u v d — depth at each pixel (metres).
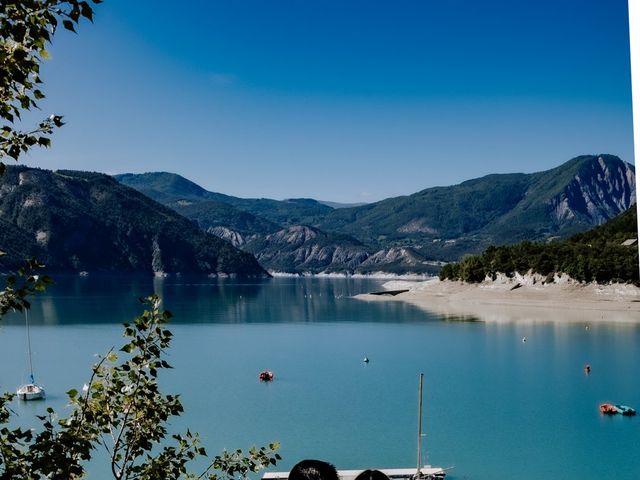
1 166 9.24
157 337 11.46
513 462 51.88
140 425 11.40
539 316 169.12
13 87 8.70
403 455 53.53
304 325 157.00
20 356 104.00
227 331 144.00
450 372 92.75
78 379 84.44
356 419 65.19
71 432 10.66
